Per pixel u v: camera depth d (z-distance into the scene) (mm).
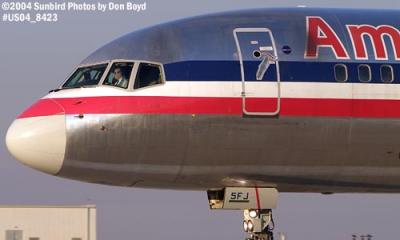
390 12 127688
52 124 119188
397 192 127938
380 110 123000
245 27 122938
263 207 124438
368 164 124000
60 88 122562
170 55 121125
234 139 120375
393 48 124562
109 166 120188
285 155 121750
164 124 119500
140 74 120688
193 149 120188
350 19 125625
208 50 121312
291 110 120938
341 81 122375
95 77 121500
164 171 121125
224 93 120125
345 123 122312
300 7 127062
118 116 119125
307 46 122625
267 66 121188
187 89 119938
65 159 119562
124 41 123000
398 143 123438
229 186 123812
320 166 123188
